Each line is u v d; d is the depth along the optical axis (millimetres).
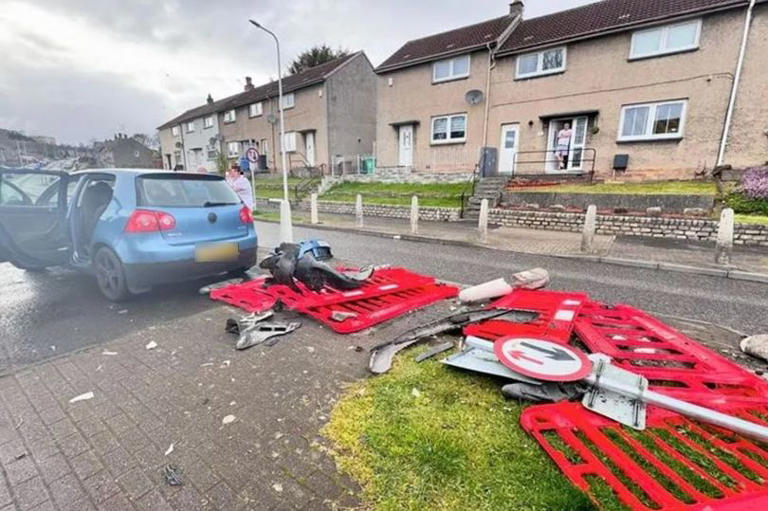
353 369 2867
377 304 4156
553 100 15547
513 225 11500
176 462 1936
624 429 2023
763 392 2369
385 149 21391
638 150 13969
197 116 35938
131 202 4227
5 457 1986
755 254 7461
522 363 2479
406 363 2904
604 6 15875
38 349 3262
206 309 4254
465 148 18312
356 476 1810
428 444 1970
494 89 17016
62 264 5137
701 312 4355
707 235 8789
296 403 2430
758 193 9758
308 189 20219
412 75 19688
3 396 2545
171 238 4332
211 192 4984
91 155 57812
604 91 14391
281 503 1680
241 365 2951
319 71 27297
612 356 2820
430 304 4355
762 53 11680
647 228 9453
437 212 13062
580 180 14125
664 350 3021
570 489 1636
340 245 8883
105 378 2773
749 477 1722
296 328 3652
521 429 2088
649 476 1686
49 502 1706
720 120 12477
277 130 28547
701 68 12562
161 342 3389
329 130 25047
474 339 2914
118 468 1902
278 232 10891
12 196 5254
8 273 5961
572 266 6766
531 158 16438
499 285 4285
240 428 2191
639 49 13602
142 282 4219
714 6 11969
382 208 14477
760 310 4426
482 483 1724
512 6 18422
